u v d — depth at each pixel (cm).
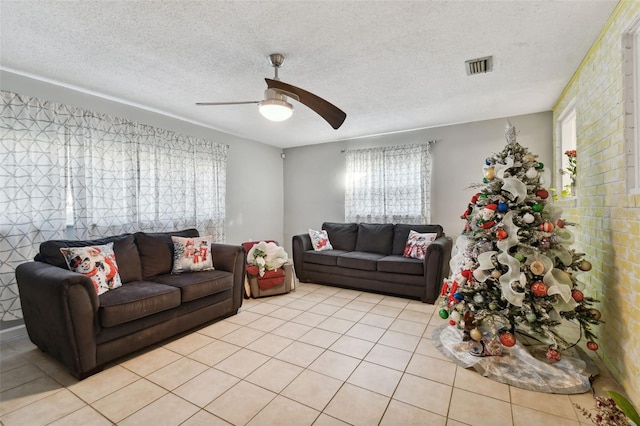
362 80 283
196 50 230
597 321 200
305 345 246
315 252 440
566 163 344
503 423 157
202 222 423
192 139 409
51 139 277
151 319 238
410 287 361
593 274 234
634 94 177
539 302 199
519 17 192
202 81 285
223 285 296
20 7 179
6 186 253
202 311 279
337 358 225
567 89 301
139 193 349
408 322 293
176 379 199
